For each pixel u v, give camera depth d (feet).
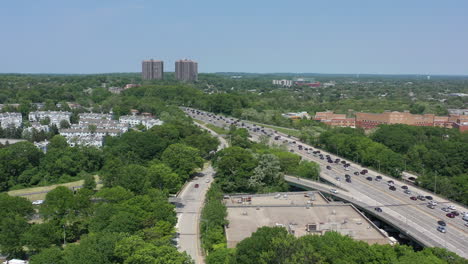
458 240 541.75
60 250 463.83
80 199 583.58
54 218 559.79
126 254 427.33
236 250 435.53
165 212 566.36
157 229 526.16
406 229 570.87
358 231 549.13
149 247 432.66
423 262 399.44
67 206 563.89
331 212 631.15
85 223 562.25
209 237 528.22
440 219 622.13
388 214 639.35
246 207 650.84
